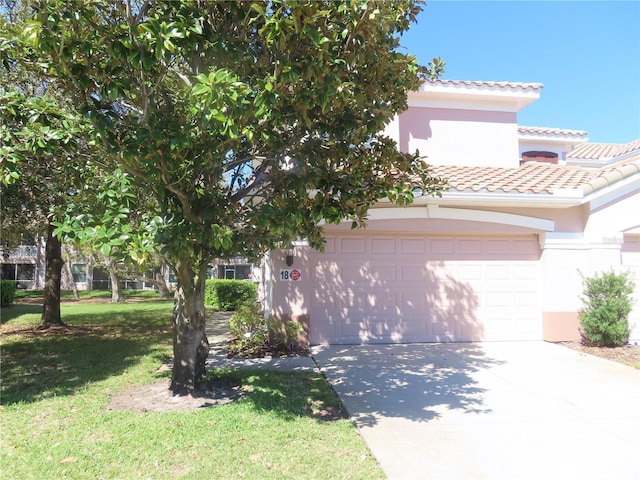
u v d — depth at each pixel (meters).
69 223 3.94
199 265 5.42
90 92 4.31
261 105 3.79
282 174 5.30
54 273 13.09
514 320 10.51
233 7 4.17
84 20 3.57
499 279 10.55
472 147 12.95
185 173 4.32
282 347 9.00
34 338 10.91
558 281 10.36
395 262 10.28
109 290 32.25
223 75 3.32
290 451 4.28
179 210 4.47
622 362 8.30
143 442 4.39
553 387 6.63
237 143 4.49
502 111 13.22
